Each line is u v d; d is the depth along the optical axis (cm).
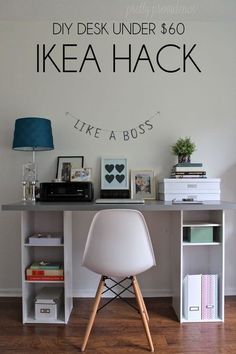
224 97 229
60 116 228
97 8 223
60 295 198
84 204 174
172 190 201
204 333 174
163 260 227
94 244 152
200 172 207
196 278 189
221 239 188
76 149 228
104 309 205
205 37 229
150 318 192
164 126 229
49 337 168
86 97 228
